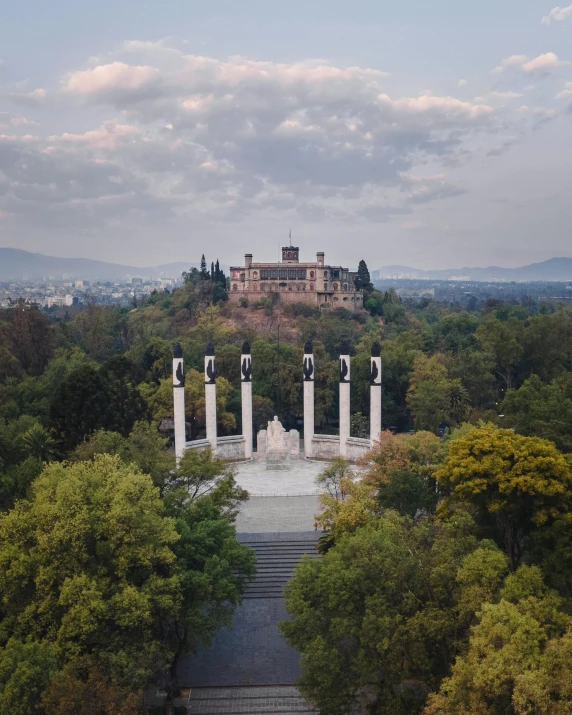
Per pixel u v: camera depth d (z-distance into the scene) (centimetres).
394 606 3800
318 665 3656
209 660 4803
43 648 3528
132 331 18050
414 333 14688
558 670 2953
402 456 6228
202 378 10644
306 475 8525
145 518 4238
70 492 4138
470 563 3725
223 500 5378
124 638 3872
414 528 4391
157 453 6134
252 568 4659
